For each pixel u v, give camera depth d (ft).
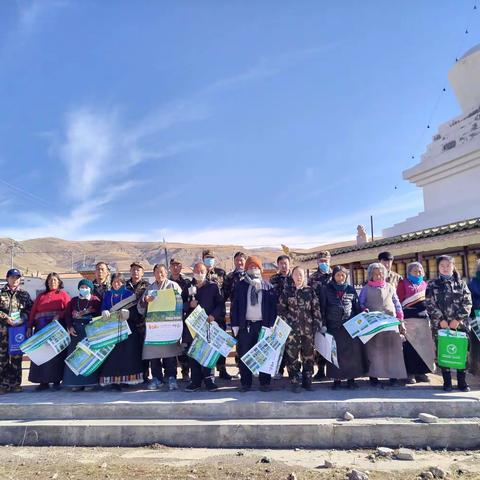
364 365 22.58
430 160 45.55
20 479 15.51
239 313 22.80
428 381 24.08
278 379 25.35
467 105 47.06
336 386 22.45
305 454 17.53
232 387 23.43
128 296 24.21
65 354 24.45
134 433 18.95
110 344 22.99
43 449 18.69
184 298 25.13
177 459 17.20
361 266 46.52
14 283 24.61
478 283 22.56
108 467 16.47
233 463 16.67
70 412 20.47
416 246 34.01
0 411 20.80
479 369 22.12
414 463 16.34
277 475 15.51
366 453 17.53
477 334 21.97
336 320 22.44
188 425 18.86
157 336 22.89
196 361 22.61
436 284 21.98
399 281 25.16
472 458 16.80
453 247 33.32
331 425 18.42
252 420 19.40
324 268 25.66
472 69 45.32
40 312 24.62
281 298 22.74
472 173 41.52
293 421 19.06
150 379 25.40
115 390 23.36
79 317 24.11
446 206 42.98
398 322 21.91
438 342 21.42
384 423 18.35
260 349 21.99
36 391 23.91
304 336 22.11
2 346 23.61
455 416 19.19
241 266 26.53
